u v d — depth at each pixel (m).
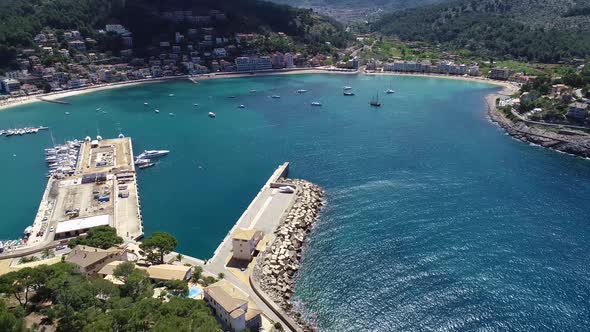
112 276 125.81
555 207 196.88
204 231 182.12
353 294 139.75
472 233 174.62
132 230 178.12
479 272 150.12
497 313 131.25
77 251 139.62
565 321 128.25
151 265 145.12
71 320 100.19
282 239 167.88
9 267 136.50
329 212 193.25
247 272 147.75
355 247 165.62
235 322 111.50
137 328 96.25
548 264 154.62
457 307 133.75
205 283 135.12
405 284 144.12
